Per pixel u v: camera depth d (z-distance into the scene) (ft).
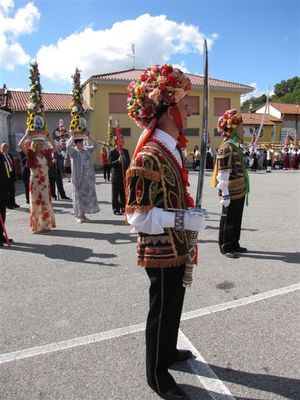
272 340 11.48
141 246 8.64
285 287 15.39
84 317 13.25
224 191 18.61
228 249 19.62
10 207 37.42
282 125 164.25
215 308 13.61
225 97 110.22
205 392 9.32
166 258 8.32
